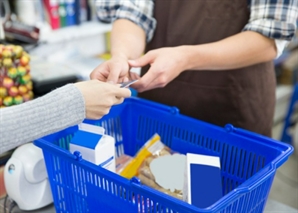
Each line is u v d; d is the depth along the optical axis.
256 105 1.13
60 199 0.82
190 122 0.93
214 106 1.11
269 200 0.94
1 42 1.34
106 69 0.87
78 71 1.54
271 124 1.23
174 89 1.13
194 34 1.06
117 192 0.68
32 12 1.76
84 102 0.61
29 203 0.90
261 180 0.65
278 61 2.63
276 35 0.90
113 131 1.04
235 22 1.02
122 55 0.92
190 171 0.72
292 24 0.90
